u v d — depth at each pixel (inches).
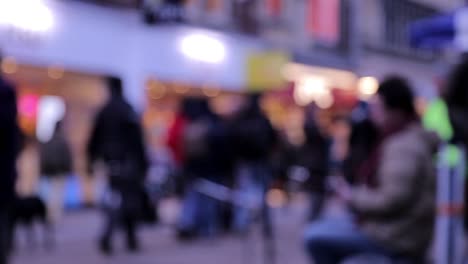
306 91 815.7
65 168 436.5
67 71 527.5
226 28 697.0
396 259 147.6
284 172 422.3
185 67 636.7
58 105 525.3
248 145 373.1
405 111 149.7
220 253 328.8
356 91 909.2
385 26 1018.1
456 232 142.4
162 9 575.8
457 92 145.0
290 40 805.2
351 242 150.3
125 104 317.7
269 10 776.3
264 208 343.3
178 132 394.0
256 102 382.9
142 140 319.6
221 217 394.6
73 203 526.0
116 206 318.7
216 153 373.7
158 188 410.9
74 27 523.8
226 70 690.2
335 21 890.7
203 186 376.2
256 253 324.8
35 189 460.1
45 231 350.6
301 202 573.9
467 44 292.4
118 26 564.4
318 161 387.2
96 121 319.0
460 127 141.6
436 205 145.6
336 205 515.8
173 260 308.8
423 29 313.6
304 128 389.1
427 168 144.9
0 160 167.5
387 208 142.5
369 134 305.7
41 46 494.9
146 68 593.6
